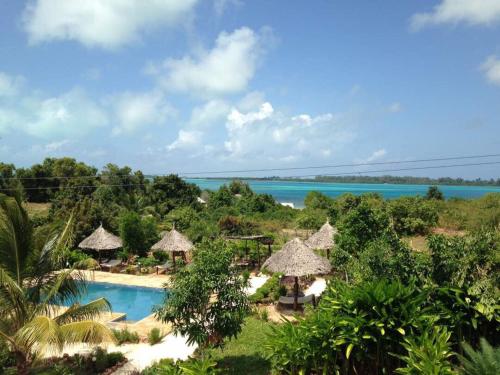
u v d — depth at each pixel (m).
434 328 9.78
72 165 62.38
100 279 27.83
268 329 16.17
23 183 55.41
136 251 33.47
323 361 10.35
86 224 34.06
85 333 10.98
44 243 12.95
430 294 10.95
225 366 12.57
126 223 33.16
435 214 39.16
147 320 18.61
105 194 47.03
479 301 10.41
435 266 11.63
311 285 24.38
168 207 53.66
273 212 54.47
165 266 30.30
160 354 14.25
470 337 10.72
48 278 12.80
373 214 17.17
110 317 19.19
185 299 11.12
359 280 12.32
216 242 12.76
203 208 56.97
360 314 10.02
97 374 12.66
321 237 27.16
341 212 43.59
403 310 9.71
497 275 10.71
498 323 10.65
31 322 10.50
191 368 10.34
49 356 13.83
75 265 13.11
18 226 11.66
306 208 58.81
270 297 21.22
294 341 10.32
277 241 37.31
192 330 11.31
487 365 8.18
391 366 9.95
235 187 77.50
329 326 10.06
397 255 12.09
